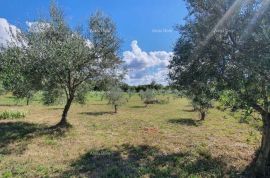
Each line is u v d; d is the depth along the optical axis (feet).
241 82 38.86
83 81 84.43
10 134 71.41
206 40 41.22
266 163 45.44
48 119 100.17
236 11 38.75
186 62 43.80
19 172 45.21
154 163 50.19
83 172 45.52
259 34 35.78
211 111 132.16
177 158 52.90
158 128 86.07
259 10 36.99
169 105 173.27
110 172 44.93
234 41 39.83
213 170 46.70
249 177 44.47
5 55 76.33
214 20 40.37
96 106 161.58
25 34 74.90
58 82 78.84
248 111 43.06
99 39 80.23
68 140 67.41
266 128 44.55
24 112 102.99
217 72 41.06
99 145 63.16
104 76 84.53
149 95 182.39
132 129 83.66
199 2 41.83
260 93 39.04
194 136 74.18
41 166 48.16
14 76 77.87
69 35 77.71
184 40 44.29
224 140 69.82
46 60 71.46
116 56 83.61
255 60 36.76
